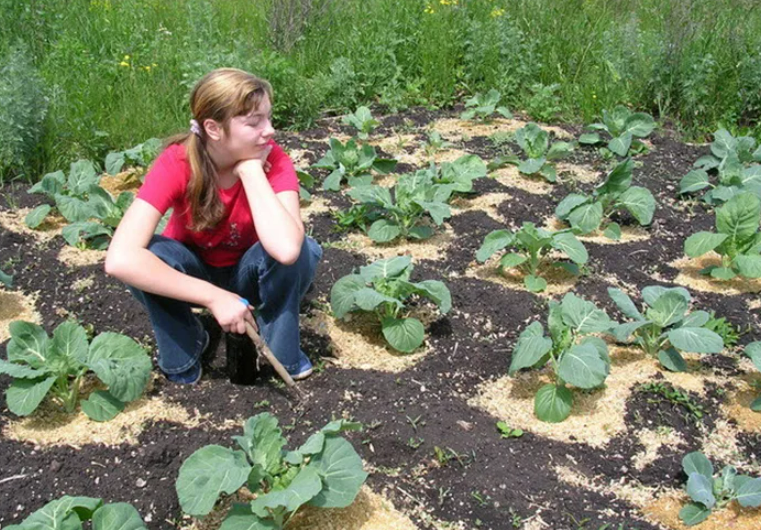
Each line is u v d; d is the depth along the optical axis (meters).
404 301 4.41
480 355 4.05
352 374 3.82
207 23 8.14
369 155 5.82
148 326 4.11
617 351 4.10
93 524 2.66
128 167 6.15
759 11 8.45
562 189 5.91
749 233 4.72
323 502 2.84
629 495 3.24
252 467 2.83
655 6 9.20
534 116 7.39
